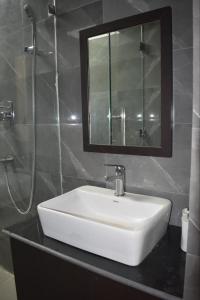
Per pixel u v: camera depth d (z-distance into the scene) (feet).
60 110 5.11
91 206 4.33
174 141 3.76
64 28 4.79
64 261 3.32
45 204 3.75
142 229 2.82
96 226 2.97
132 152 4.17
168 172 3.88
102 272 2.86
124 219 3.94
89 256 3.14
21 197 5.82
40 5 4.94
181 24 3.51
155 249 3.29
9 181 5.95
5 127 5.75
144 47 3.89
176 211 3.88
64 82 4.97
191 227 2.28
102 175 4.70
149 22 3.76
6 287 5.78
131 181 4.30
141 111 4.06
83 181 5.00
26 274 3.85
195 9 2.06
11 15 5.28
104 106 4.46
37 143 5.51
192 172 2.22
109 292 2.96
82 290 3.22
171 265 2.95
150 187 4.10
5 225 6.12
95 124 4.61
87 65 4.53
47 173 5.50
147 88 3.94
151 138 3.99
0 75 5.69
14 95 5.58
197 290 2.31
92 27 4.36
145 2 3.79
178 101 3.65
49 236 3.61
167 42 3.60
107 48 4.27
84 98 4.65
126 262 2.91
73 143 5.04
